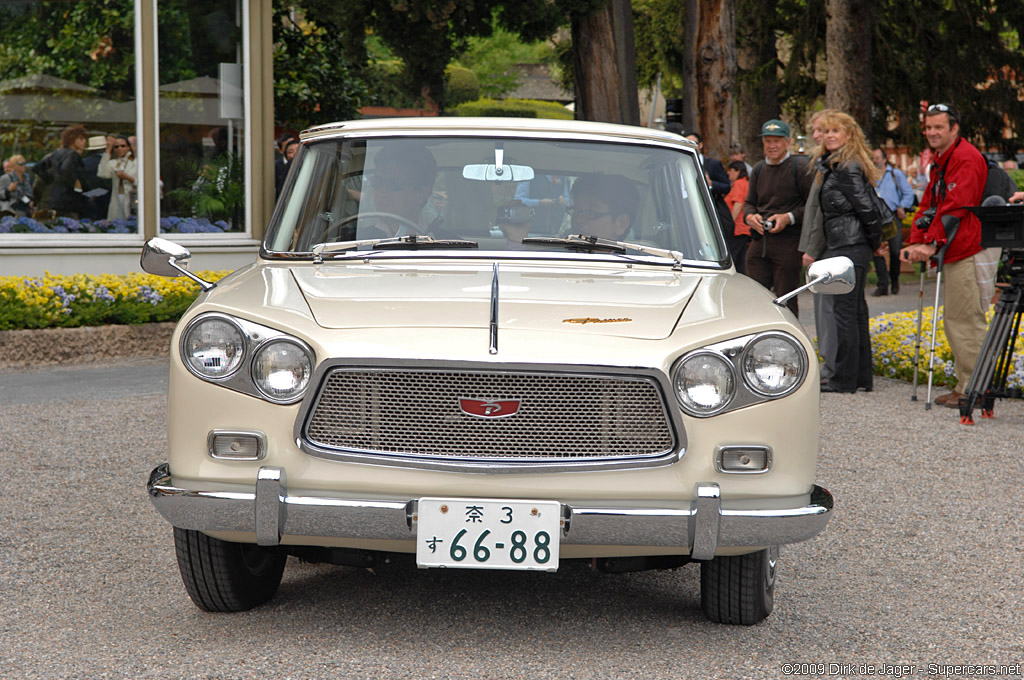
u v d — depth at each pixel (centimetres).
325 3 1989
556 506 441
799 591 574
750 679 453
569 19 2138
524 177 588
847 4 2573
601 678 448
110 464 829
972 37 2920
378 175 591
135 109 1542
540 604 541
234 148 1655
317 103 2522
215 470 453
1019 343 1207
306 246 577
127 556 613
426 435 448
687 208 593
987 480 812
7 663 457
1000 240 967
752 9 3127
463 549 441
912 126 3086
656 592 564
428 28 2041
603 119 2133
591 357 441
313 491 449
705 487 441
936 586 585
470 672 450
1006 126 3067
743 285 539
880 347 1311
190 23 1600
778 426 452
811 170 1198
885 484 802
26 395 1103
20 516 689
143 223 1547
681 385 448
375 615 520
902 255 1090
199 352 457
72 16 1500
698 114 2342
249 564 521
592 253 568
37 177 1477
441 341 445
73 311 1343
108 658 463
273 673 446
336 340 446
